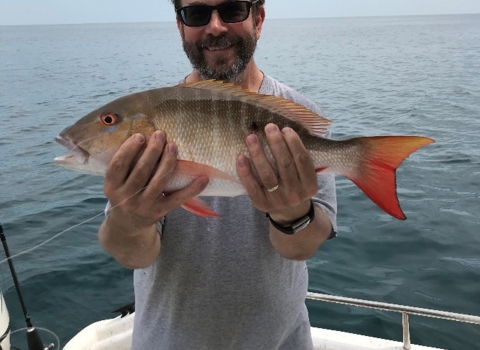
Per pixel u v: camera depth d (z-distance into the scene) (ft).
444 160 10.28
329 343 3.53
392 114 16.53
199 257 2.29
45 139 13.32
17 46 87.04
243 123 1.94
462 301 5.03
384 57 45.73
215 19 2.32
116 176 1.78
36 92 24.08
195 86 1.97
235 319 2.31
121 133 1.97
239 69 2.40
